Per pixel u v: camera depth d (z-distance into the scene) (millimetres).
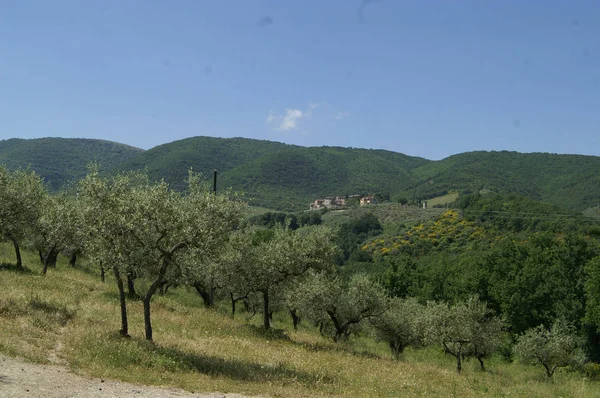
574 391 22031
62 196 42156
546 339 37344
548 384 26719
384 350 42375
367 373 20703
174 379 13742
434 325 35969
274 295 36312
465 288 67625
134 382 12773
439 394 18000
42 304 21109
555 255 64875
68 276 38250
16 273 31312
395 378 20469
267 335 28781
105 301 27672
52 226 34219
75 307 23016
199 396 12273
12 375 11344
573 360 38750
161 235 17609
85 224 17453
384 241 107750
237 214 18047
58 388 10883
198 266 28766
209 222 17141
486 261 69312
